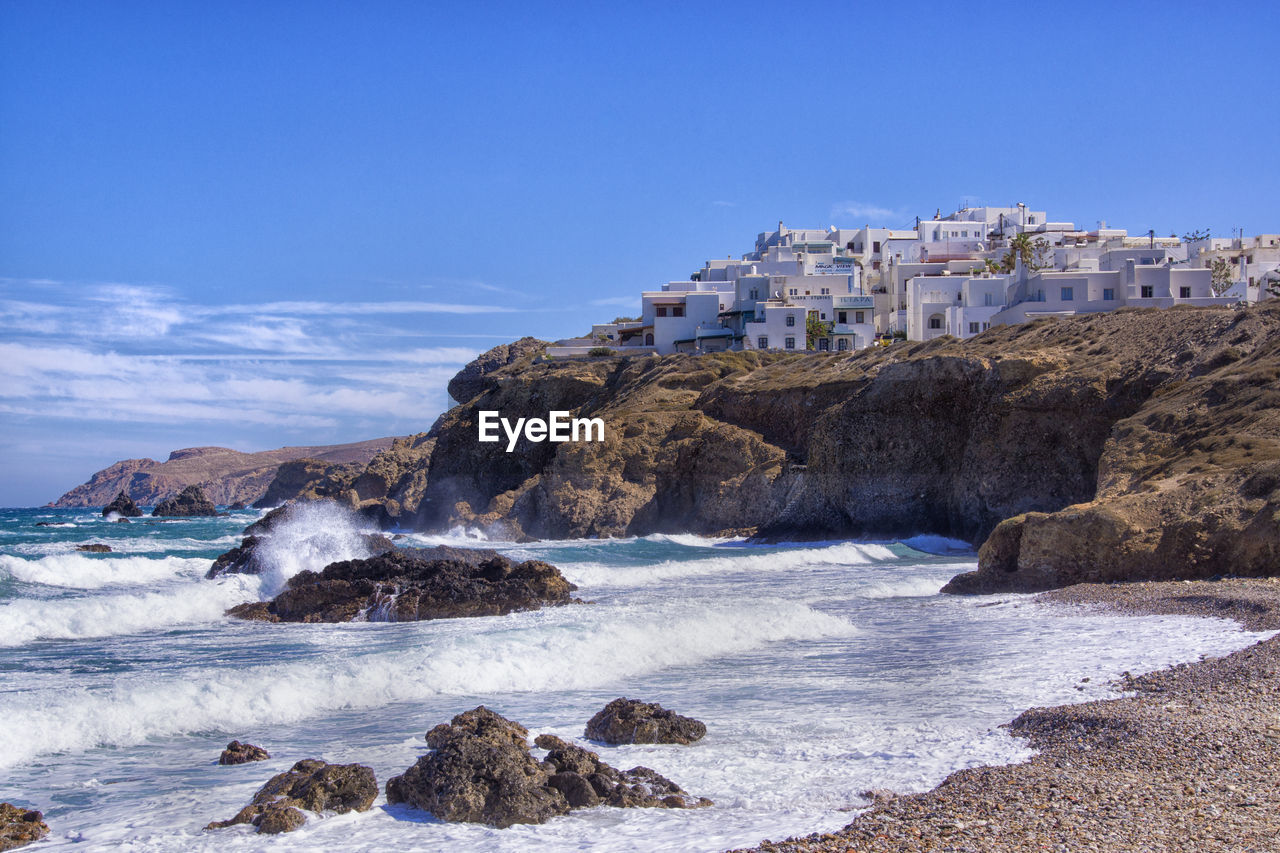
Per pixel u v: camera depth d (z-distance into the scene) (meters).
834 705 15.96
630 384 87.06
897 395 61.38
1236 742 11.84
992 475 54.72
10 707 15.15
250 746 13.79
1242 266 100.88
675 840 9.81
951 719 14.55
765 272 115.56
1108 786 10.36
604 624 22.70
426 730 15.15
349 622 27.53
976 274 107.81
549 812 10.87
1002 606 27.28
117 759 13.77
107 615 26.50
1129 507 31.53
